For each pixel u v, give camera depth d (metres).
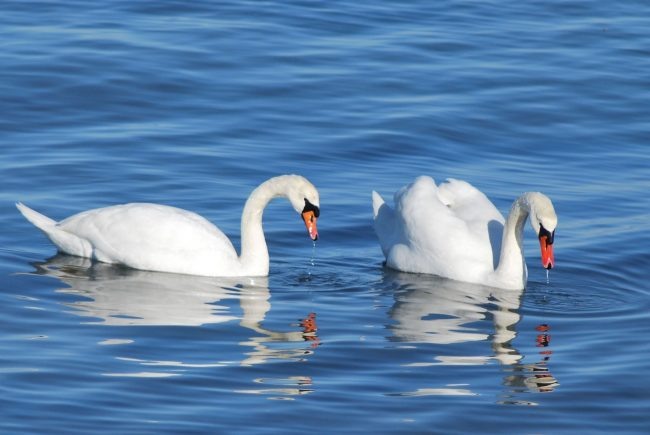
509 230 17.86
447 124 24.22
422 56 27.42
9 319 15.71
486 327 16.23
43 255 18.36
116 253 18.06
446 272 18.33
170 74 25.66
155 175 21.36
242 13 29.31
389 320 16.34
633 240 19.58
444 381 14.38
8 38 26.94
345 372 14.54
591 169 22.80
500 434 13.12
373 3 30.61
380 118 24.30
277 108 24.52
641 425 13.40
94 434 12.74
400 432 13.05
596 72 27.08
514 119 24.73
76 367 14.30
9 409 13.18
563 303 17.31
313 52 27.27
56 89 24.73
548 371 14.74
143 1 29.56
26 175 21.05
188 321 15.95
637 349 15.46
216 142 22.94
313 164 22.28
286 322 16.11
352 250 19.34
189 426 12.98
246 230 18.09
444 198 19.17
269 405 13.55
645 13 30.89
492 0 31.64
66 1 29.50
